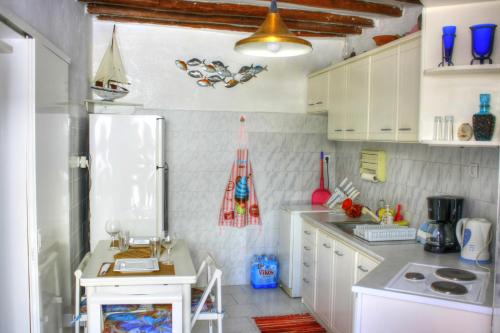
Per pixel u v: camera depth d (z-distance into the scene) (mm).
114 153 3754
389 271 2406
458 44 2418
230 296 4430
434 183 3193
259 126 4699
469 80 2412
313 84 4613
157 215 3830
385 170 3861
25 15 2303
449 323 1984
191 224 4625
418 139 2645
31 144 2410
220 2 3719
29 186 2422
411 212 3469
